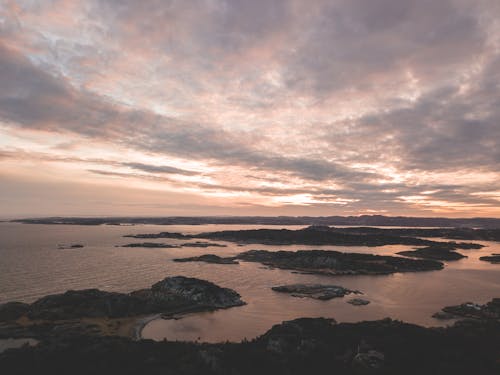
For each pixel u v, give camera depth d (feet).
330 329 355.15
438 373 263.49
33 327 392.47
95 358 277.64
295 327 357.82
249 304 530.68
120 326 414.82
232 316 468.34
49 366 261.85
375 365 272.92
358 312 497.46
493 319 458.09
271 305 527.40
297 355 290.15
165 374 251.39
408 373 263.08
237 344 322.55
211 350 291.99
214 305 507.71
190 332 403.54
